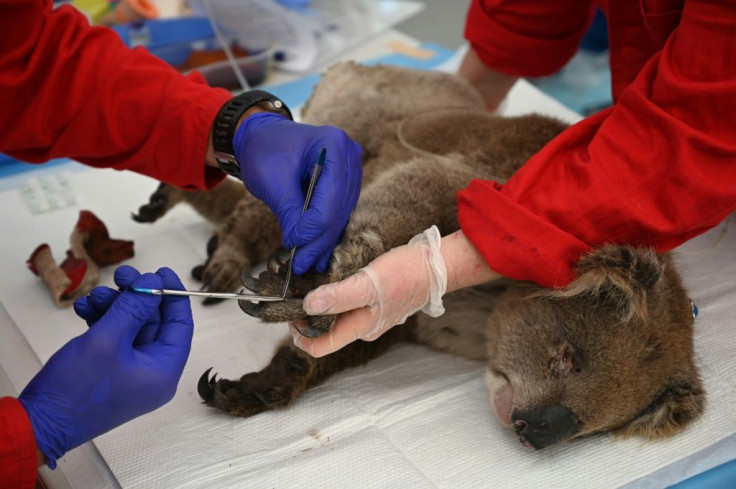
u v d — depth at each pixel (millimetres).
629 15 2289
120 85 1930
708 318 2379
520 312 2059
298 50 4012
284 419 1914
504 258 1719
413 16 4805
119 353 1475
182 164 2020
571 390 1865
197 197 2672
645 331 1910
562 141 1841
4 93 1785
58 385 1446
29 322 2207
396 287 1700
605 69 4352
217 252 2414
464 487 1751
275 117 2006
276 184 1837
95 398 1469
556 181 1781
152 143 1988
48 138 1944
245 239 2443
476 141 2490
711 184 1632
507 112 3568
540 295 1969
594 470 1846
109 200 2854
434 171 2213
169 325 1620
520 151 2410
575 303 1950
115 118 1941
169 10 3945
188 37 3748
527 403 1891
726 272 2619
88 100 1905
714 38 1621
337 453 1809
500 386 1994
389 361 2197
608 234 1759
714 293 2504
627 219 1706
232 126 1948
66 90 1894
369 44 4277
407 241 1982
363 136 2859
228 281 2342
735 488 1872
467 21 3123
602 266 1762
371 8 4555
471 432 1924
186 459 1760
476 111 2820
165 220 2793
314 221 1711
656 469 1862
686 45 1684
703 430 1986
